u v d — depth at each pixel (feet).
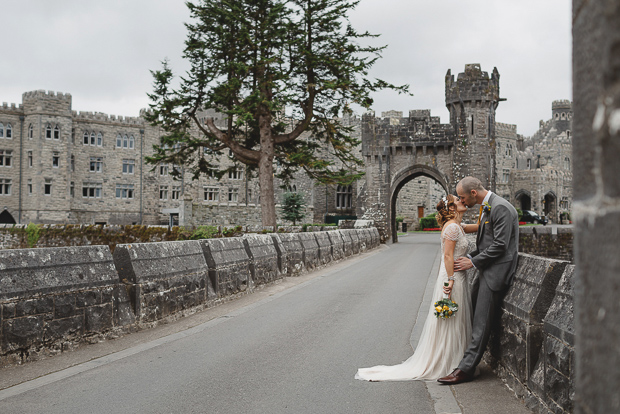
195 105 98.12
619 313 3.09
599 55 3.24
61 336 20.63
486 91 126.21
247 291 38.83
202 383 17.08
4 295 18.37
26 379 17.28
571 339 11.72
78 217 212.02
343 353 21.29
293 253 51.67
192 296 30.45
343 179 98.99
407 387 16.60
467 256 17.65
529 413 13.70
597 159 3.33
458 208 18.08
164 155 99.25
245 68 87.81
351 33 95.66
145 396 15.67
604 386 3.30
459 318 17.58
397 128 132.87
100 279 22.93
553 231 106.93
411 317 29.48
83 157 213.87
